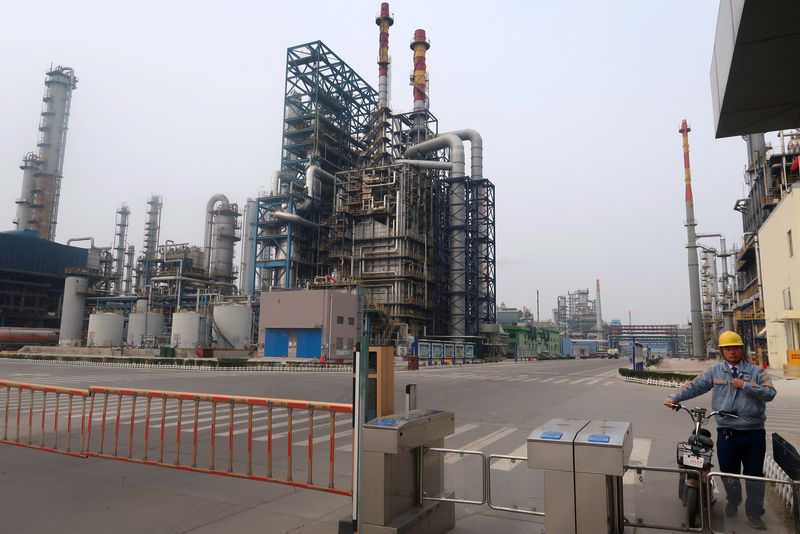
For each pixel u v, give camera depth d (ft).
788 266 111.14
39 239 323.98
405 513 14.85
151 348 216.33
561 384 91.97
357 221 245.45
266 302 193.26
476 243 261.85
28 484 21.68
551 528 12.35
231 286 297.53
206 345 230.68
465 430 38.22
